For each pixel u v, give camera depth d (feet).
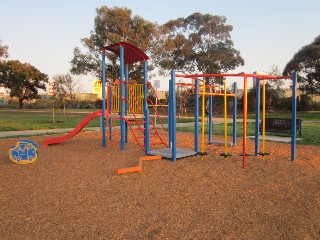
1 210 16.38
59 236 13.35
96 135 50.98
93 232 13.74
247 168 26.05
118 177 23.21
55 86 105.81
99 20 129.70
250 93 146.30
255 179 22.63
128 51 38.96
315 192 19.54
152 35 134.00
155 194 19.08
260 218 15.31
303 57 154.61
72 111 168.96
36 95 256.73
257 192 19.53
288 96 168.25
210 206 17.01
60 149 36.96
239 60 177.27
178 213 15.98
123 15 128.16
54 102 84.23
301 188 20.45
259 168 26.05
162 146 38.99
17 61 246.88
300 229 14.01
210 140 40.42
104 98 39.17
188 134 53.26
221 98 149.69
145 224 14.61
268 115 127.75
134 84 39.45
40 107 245.04
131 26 131.95
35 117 105.40
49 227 14.25
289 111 148.36
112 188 20.36
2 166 27.37
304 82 159.74
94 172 24.90
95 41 132.87
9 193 19.35
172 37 173.99
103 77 39.52
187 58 179.93
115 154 33.35
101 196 18.70
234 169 25.66
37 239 13.08
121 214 15.84
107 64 136.05
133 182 21.81
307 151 34.42
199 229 14.07
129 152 34.60
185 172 24.62
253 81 32.24
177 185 21.06
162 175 23.76
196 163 27.99
